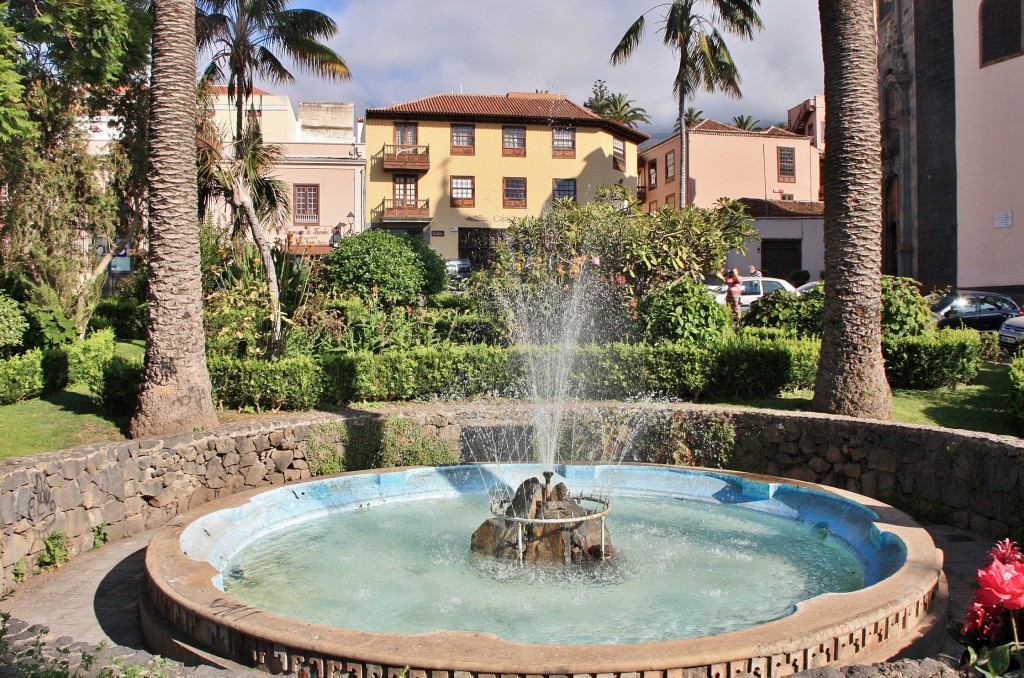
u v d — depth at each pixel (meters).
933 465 6.99
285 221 15.05
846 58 8.40
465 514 7.24
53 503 6.07
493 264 14.33
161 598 4.37
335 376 9.78
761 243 35.12
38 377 9.42
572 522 5.69
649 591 5.07
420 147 37.84
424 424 9.12
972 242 22.48
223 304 10.70
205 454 7.68
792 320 11.77
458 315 13.41
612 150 40.28
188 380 8.07
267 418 8.83
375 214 38.16
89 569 5.98
